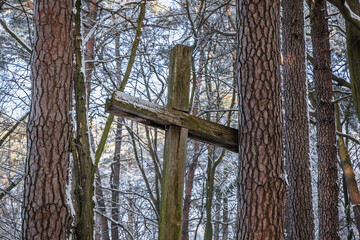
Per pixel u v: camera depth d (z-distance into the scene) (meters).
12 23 9.91
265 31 3.73
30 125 4.35
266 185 3.42
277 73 3.71
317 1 8.70
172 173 3.18
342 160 11.55
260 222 3.36
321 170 8.51
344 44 12.93
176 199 3.15
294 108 6.92
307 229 6.45
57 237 4.21
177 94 3.31
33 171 4.23
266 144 3.49
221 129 3.55
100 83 8.10
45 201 4.18
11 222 8.30
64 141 4.38
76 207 5.14
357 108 7.47
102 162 16.33
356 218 10.78
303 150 6.74
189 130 3.36
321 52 8.68
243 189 3.48
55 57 4.45
